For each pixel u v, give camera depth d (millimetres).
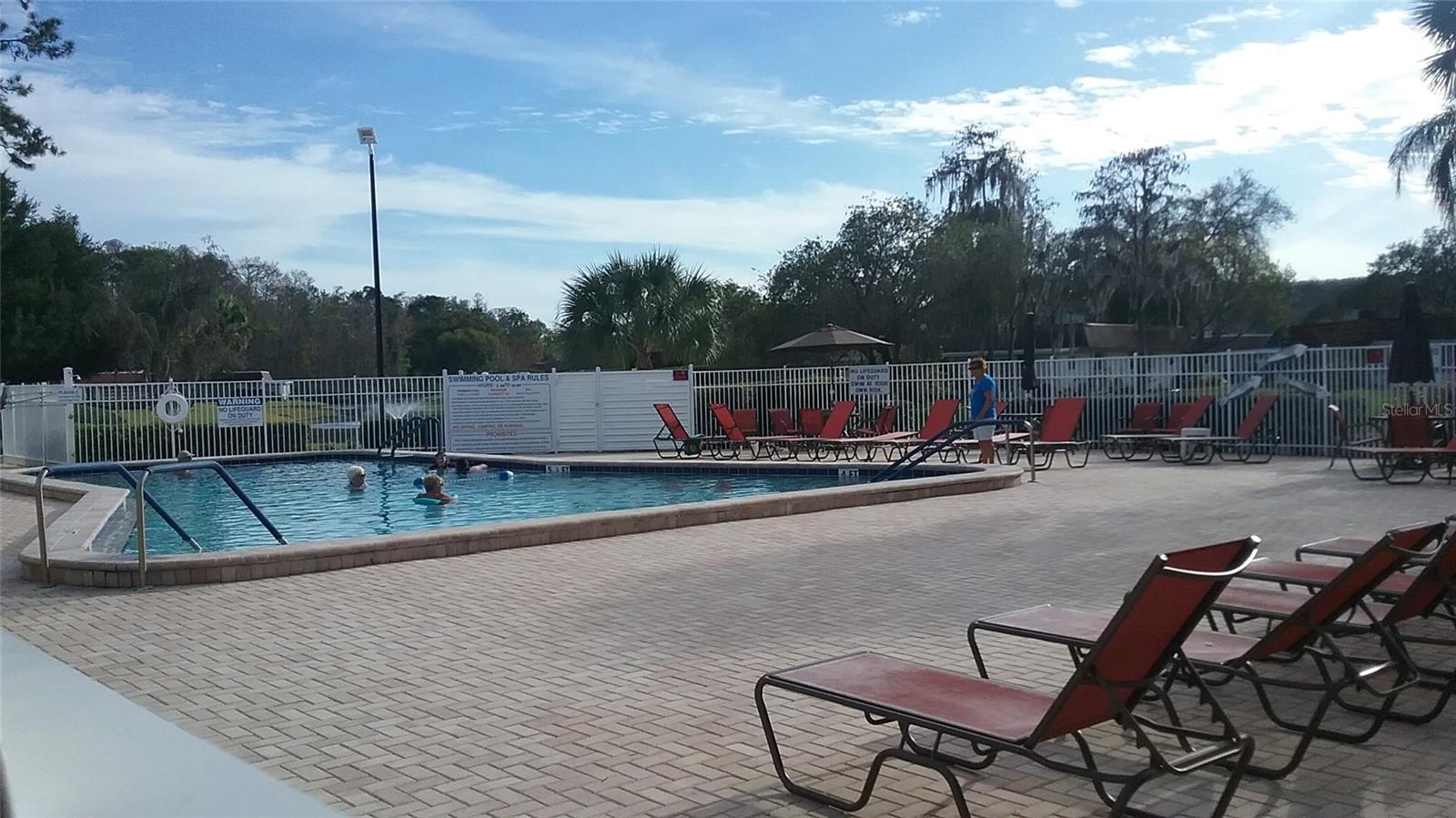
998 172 42469
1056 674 5262
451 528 9445
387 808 3734
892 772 4070
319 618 6820
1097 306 47156
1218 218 47844
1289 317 51250
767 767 4121
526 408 24266
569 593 7496
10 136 26859
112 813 2969
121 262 47406
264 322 59156
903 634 6152
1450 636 5980
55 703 4109
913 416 23594
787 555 8938
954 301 39062
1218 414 20438
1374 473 15055
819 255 40312
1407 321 15992
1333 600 4250
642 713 4793
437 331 60250
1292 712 4746
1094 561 8375
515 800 3805
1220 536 9477
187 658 5867
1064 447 17281
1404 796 3744
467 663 5688
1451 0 26750
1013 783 3939
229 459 22969
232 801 3059
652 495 16188
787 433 22188
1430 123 30250
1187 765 3234
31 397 23531
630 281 27641
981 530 10211
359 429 24672
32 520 12086
